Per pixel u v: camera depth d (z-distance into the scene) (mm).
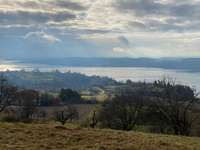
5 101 66750
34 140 17328
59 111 66438
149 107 54438
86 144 17141
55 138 18047
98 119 60344
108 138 18938
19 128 20094
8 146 15664
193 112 50719
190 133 50125
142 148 16953
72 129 21109
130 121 57438
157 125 53000
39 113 68812
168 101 51969
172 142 19391
